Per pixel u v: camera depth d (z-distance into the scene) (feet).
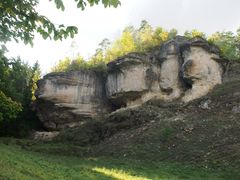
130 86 172.45
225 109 141.08
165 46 178.09
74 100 185.68
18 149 119.96
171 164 102.22
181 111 152.97
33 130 190.90
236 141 110.42
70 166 88.58
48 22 27.84
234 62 176.35
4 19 28.48
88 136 155.43
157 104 164.96
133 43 221.25
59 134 169.27
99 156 122.01
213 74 167.12
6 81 174.60
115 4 25.39
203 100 152.97
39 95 188.03
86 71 190.08
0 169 54.34
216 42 206.80
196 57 167.73
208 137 117.91
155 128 135.33
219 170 93.56
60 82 187.01
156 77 174.19
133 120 152.05
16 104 132.46
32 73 209.77
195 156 105.91
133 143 126.62
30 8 28.30
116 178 75.87
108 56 223.71
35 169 66.33
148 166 99.35
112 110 185.16
